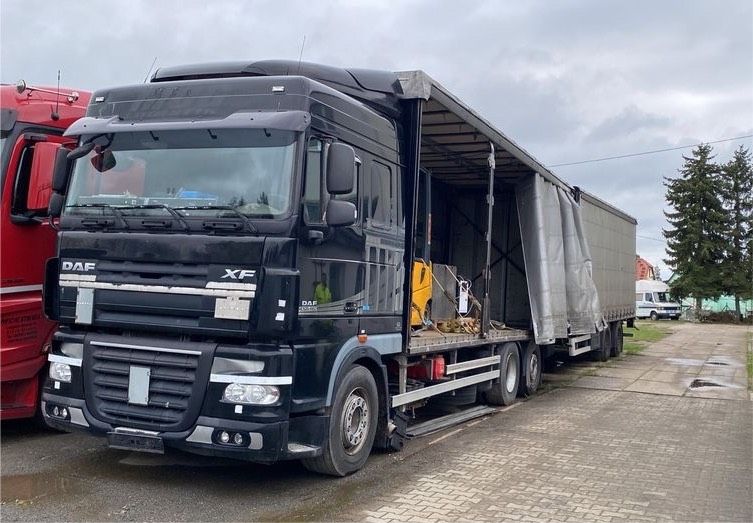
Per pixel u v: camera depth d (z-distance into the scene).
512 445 8.00
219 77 6.66
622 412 10.59
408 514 5.39
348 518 5.25
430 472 6.65
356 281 6.33
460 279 11.44
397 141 7.25
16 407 7.24
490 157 9.70
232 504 5.51
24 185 7.25
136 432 5.46
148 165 5.79
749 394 12.84
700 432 9.14
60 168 6.16
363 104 6.74
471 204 13.07
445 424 8.95
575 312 13.23
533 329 11.68
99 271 5.77
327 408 5.91
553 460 7.32
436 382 8.63
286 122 5.45
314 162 5.68
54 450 6.96
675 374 15.91
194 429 5.28
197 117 5.79
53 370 5.93
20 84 7.35
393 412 7.29
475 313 11.20
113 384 5.62
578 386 13.59
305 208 5.50
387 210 6.96
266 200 5.39
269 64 6.58
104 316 5.73
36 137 7.36
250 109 5.69
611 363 18.25
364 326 6.48
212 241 5.36
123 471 6.30
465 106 8.48
